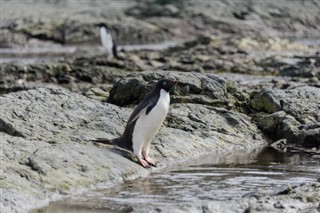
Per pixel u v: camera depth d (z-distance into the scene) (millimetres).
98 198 27922
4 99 36906
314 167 34406
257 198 27625
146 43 107688
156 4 127500
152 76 43812
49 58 87375
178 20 115875
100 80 66500
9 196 26578
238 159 36062
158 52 87375
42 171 28922
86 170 30141
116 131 35969
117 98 43406
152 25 112688
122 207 26750
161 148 35812
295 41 101000
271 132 41500
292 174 32781
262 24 118500
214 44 92125
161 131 37781
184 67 72500
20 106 36281
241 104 43906
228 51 84312
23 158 29734
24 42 102688
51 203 27156
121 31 108375
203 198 28109
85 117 36906
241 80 65312
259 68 73125
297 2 128000
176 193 28875
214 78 44281
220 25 115000
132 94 43219
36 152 30297
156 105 32531
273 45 90438
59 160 30109
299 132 40375
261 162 35469
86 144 33781
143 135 32844
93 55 89000
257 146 39688
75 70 67625
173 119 39812
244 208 26391
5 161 29094
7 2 124875
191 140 37781
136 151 32938
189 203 26547
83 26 106812
